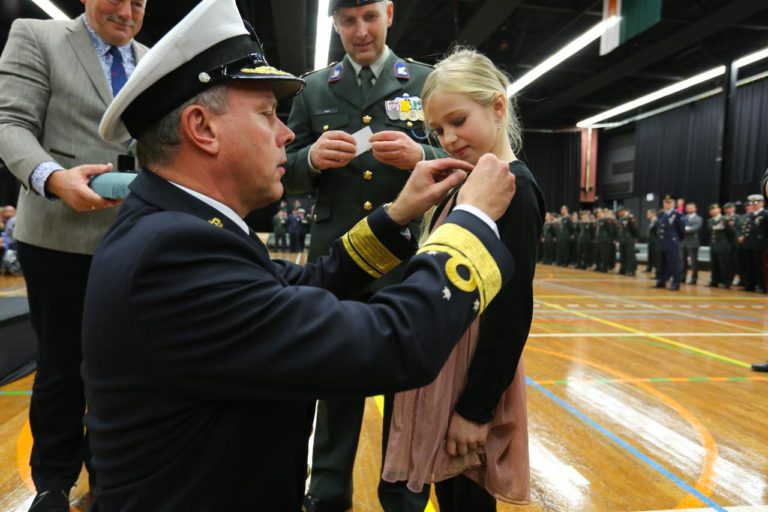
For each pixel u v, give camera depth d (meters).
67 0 9.68
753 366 3.68
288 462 0.74
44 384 1.62
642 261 15.05
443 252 0.68
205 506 0.65
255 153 0.73
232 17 0.72
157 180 0.72
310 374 0.60
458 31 11.77
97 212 1.60
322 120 1.71
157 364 0.60
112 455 0.67
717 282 9.64
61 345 1.62
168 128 0.71
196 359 0.59
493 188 0.75
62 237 1.57
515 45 13.53
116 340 0.62
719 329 5.29
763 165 14.28
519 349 1.01
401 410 1.08
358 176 1.63
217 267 0.62
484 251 0.70
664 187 18.03
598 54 14.18
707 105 16.25
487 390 1.01
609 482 1.99
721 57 13.30
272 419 0.71
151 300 0.59
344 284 0.96
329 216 1.66
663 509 1.80
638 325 5.46
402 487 1.14
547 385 3.24
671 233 9.03
